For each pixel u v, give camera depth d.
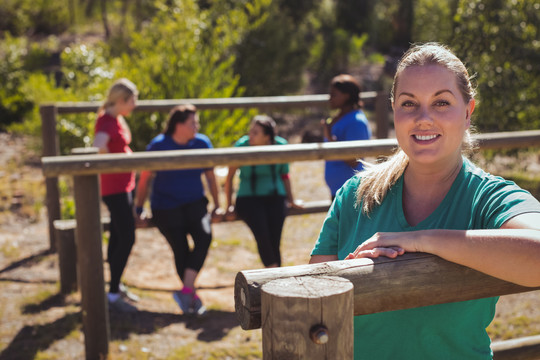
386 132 6.38
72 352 3.92
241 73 13.39
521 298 4.66
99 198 3.69
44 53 16.09
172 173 4.50
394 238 1.21
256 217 4.52
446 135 1.30
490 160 9.01
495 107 8.52
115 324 4.31
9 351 3.89
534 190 7.88
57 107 6.26
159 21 13.01
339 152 3.52
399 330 1.31
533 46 8.35
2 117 12.54
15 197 7.86
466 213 1.31
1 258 5.81
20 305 4.64
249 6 13.86
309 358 0.99
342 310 1.01
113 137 4.54
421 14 16.16
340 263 1.14
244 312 1.10
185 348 3.98
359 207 1.50
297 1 20.73
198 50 10.93
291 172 9.30
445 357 1.31
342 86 4.39
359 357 1.36
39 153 10.17
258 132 4.58
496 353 2.38
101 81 10.81
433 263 1.15
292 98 6.64
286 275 1.10
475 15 8.47
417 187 1.40
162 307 4.71
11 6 23.17
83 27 25.97
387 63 19.73
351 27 22.25
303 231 6.86
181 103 6.29
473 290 1.18
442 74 1.30
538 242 1.05
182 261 4.58
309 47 18.03
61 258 4.86
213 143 8.95
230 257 6.02
